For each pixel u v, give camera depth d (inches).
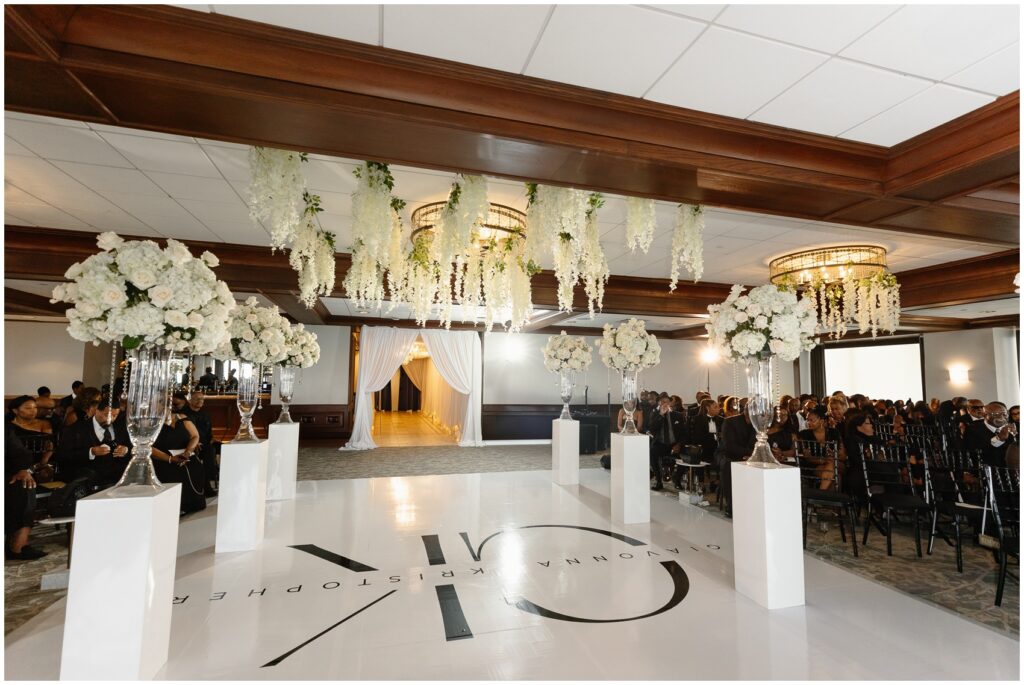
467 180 142.5
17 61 81.8
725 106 114.6
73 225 208.8
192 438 207.0
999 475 151.9
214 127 103.7
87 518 87.7
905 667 97.0
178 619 114.1
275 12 86.7
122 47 85.3
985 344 436.8
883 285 252.1
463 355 464.1
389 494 243.0
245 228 212.7
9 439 158.7
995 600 133.8
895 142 129.3
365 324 442.9
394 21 88.7
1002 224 159.6
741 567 130.3
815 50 95.0
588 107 112.1
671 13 86.0
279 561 151.0
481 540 172.1
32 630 111.0
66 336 460.8
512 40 93.5
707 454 264.7
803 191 134.6
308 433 446.6
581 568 146.3
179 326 96.1
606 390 507.8
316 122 101.0
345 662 97.2
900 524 208.2
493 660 98.3
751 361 137.4
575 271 179.0
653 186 133.8
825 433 233.0
